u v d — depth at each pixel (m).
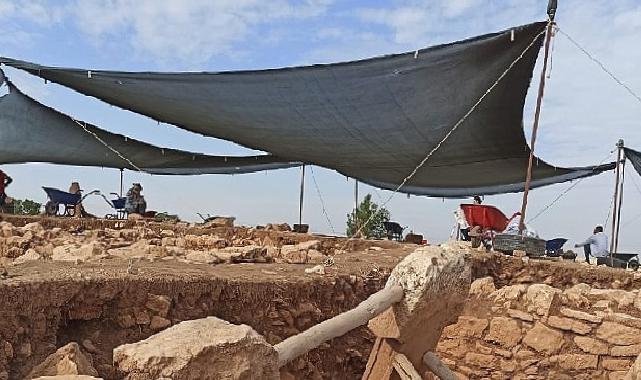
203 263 8.22
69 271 5.91
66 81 14.90
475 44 11.71
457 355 8.24
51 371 3.97
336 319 4.43
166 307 5.70
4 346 4.59
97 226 16.81
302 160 18.80
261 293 6.57
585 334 7.59
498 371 7.98
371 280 8.47
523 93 13.27
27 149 20.36
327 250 14.84
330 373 7.04
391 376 5.00
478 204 15.19
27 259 8.44
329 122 14.82
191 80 13.63
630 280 11.71
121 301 5.56
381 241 15.66
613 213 17.81
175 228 17.17
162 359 2.87
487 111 13.77
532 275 11.81
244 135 16.83
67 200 20.50
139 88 14.59
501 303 8.27
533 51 12.24
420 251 4.97
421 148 15.98
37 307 4.98
